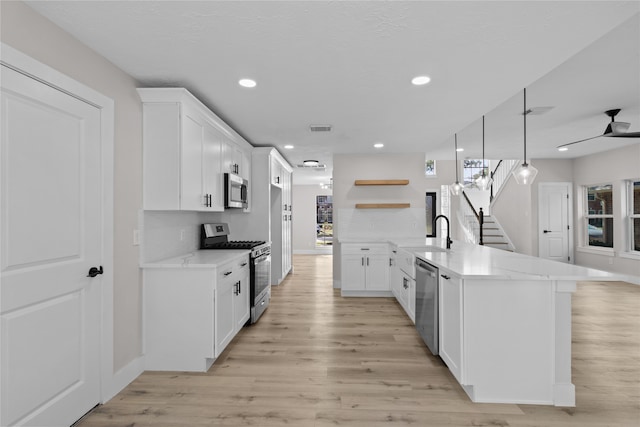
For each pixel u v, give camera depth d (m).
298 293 5.23
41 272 1.70
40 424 1.70
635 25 2.00
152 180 2.60
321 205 10.67
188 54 2.15
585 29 1.84
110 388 2.19
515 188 7.79
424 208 5.48
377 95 2.86
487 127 4.42
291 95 2.87
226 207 3.55
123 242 2.36
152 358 2.60
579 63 2.54
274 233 5.91
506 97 2.90
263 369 2.63
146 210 2.63
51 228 1.76
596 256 6.52
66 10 1.67
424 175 5.47
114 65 2.28
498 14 1.70
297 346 3.10
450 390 2.31
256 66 2.32
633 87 3.03
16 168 1.57
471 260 2.76
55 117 1.79
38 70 1.67
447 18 1.74
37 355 1.68
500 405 2.12
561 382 2.13
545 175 7.15
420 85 2.64
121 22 1.78
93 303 2.06
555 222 7.14
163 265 2.57
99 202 2.11
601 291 5.18
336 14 1.70
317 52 2.12
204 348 2.58
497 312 2.15
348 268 4.99
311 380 2.45
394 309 4.32
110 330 2.19
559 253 7.13
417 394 2.26
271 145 4.95
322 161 6.44
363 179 5.53
